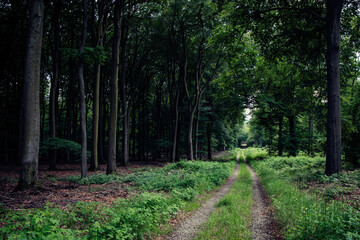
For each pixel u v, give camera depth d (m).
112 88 14.30
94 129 16.83
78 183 11.09
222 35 13.52
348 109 14.72
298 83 15.12
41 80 25.88
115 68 14.38
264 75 19.44
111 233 3.98
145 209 5.57
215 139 37.31
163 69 27.28
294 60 13.88
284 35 12.98
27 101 8.45
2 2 18.88
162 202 6.37
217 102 31.08
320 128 15.25
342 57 12.90
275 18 12.73
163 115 35.47
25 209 5.49
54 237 3.23
